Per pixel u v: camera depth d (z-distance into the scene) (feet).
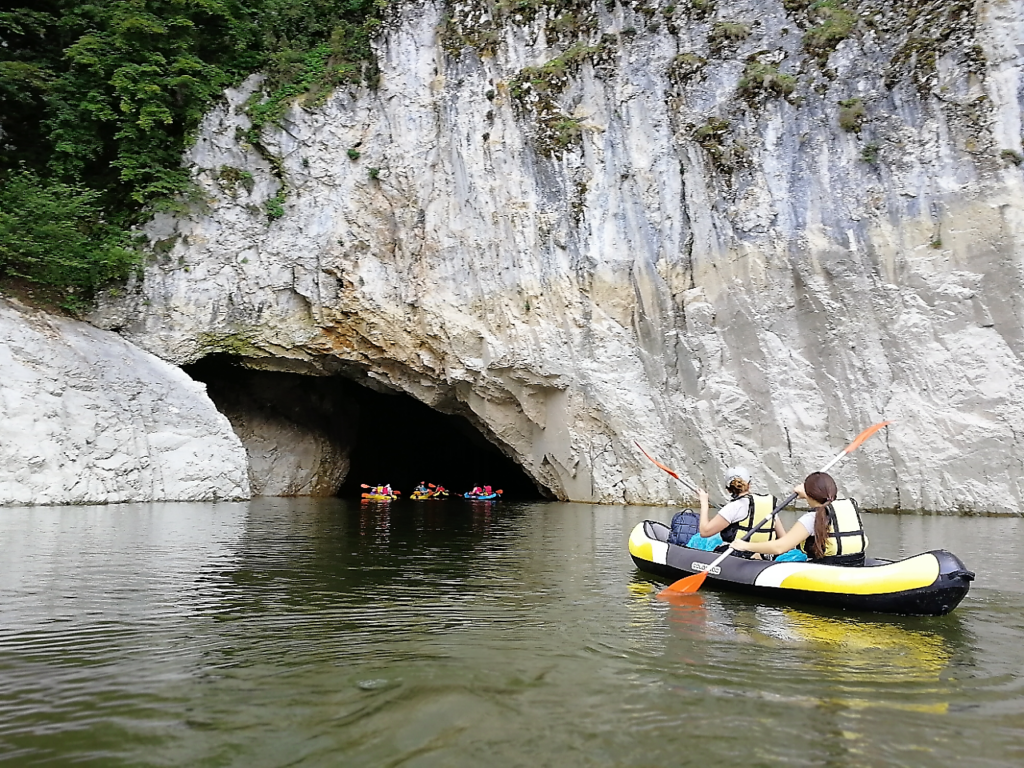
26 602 15.28
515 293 54.54
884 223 44.83
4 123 55.88
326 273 57.16
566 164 53.67
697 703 9.58
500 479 78.69
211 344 56.24
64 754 7.88
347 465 70.08
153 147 54.80
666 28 52.85
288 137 57.31
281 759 7.79
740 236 48.21
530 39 56.03
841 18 47.78
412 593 16.93
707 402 48.52
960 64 44.01
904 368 43.34
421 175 57.36
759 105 48.67
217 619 14.03
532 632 13.28
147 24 52.54
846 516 16.87
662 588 17.89
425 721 8.84
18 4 57.11
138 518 33.55
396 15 58.65
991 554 24.14
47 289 50.80
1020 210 41.55
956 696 9.96
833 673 10.96
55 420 41.47
